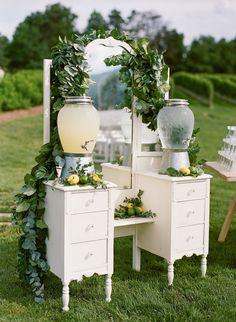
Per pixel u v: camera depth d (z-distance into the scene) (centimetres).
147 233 371
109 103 400
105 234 315
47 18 2386
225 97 1892
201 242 362
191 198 352
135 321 289
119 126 413
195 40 2859
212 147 1090
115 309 306
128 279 362
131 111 377
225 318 293
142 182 372
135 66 369
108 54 358
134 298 325
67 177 312
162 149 377
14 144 1034
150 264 397
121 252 425
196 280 358
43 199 326
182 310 304
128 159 382
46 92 335
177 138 349
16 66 2170
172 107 353
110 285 320
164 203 351
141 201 376
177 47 2719
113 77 382
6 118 1270
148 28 2623
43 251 330
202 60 2745
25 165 858
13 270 376
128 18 2138
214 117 1562
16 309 307
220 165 436
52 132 339
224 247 445
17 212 323
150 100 372
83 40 346
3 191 655
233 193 675
